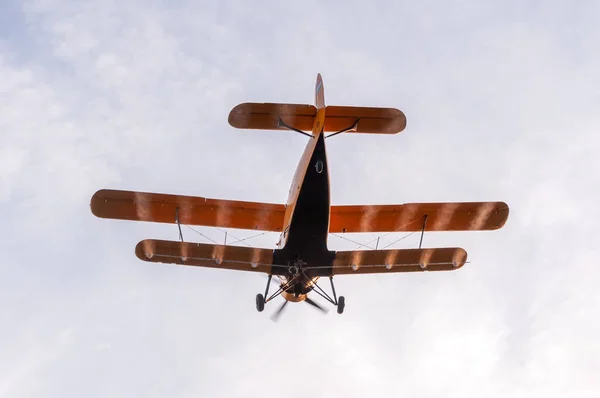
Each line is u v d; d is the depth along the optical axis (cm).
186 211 6812
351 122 6338
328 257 6397
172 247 6309
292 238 6200
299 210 5956
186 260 6444
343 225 7088
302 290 6700
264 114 6166
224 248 6284
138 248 6322
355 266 6556
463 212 6800
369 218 7000
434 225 6975
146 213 6769
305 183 5844
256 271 6531
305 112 6166
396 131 6381
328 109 6194
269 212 6900
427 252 6488
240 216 6925
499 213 6762
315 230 6100
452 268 6694
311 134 6362
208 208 6806
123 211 6719
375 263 6544
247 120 6209
